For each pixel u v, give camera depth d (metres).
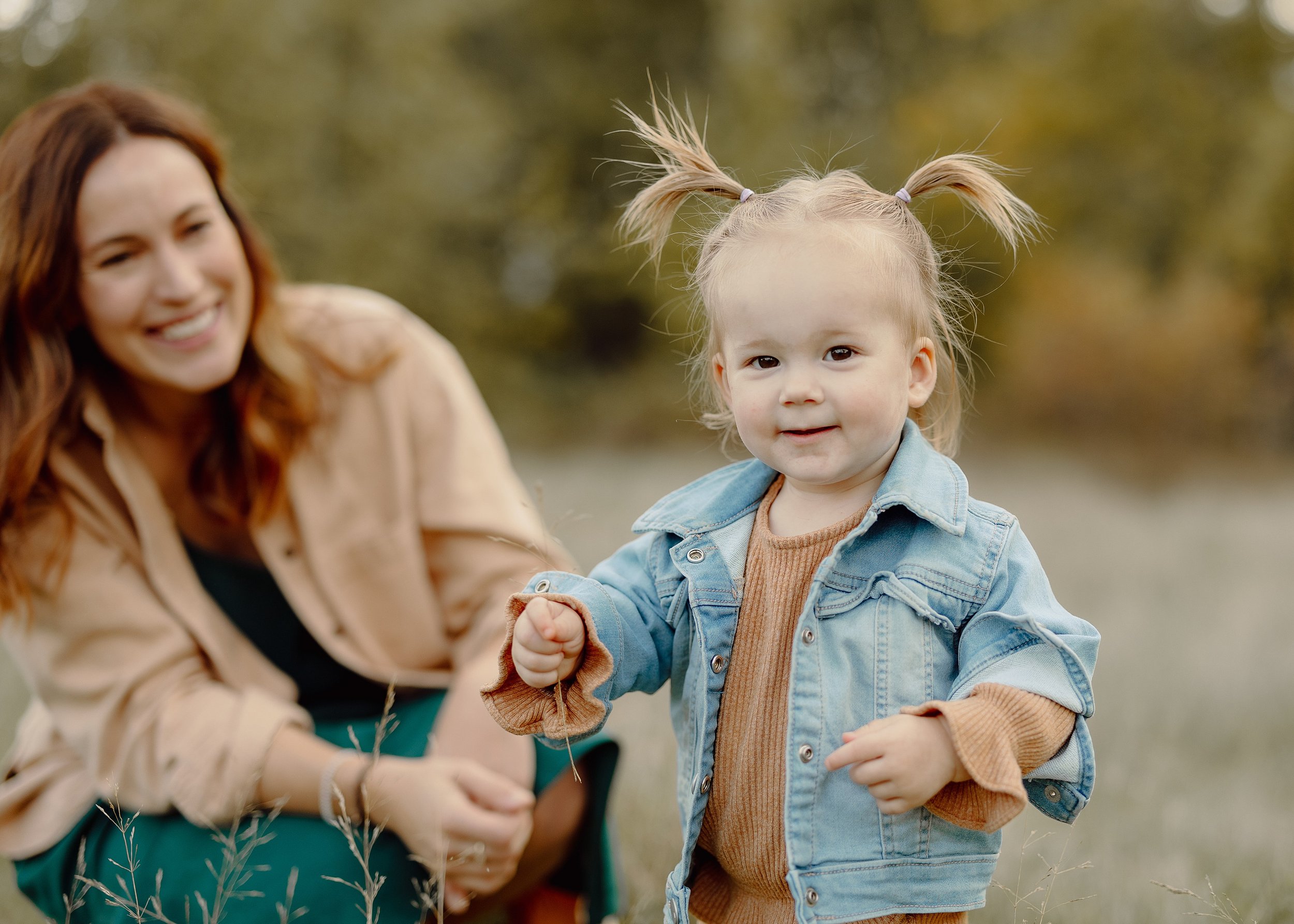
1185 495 12.59
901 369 1.76
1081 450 13.88
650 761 3.29
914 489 1.78
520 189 23.27
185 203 2.51
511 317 23.03
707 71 23.86
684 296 2.29
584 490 10.38
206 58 16.20
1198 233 21.30
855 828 1.73
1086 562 7.41
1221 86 21.98
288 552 2.79
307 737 2.47
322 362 2.89
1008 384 15.40
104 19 15.01
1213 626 5.70
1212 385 13.59
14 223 2.44
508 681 1.77
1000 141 21.06
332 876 2.32
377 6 19.20
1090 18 21.72
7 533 2.52
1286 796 3.44
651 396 21.97
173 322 2.53
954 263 2.16
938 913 1.74
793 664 1.75
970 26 22.09
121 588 2.60
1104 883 2.56
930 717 1.58
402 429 2.89
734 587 1.84
